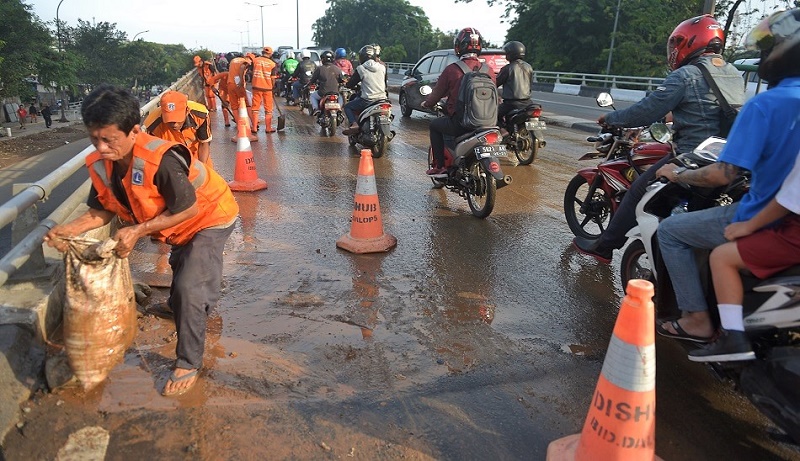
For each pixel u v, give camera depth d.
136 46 70.94
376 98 9.62
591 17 39.16
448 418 2.92
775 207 2.45
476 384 3.22
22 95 35.28
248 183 7.34
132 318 3.24
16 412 2.79
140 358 3.36
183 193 2.79
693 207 3.55
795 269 2.52
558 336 3.80
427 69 15.49
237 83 12.00
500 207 6.85
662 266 3.38
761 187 2.62
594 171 5.16
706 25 4.00
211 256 3.11
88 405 2.92
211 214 3.11
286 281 4.52
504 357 3.51
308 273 4.69
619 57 37.91
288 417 2.88
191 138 5.42
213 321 3.84
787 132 2.50
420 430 2.82
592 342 3.74
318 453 2.64
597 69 39.94
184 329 3.03
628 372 2.27
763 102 2.53
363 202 5.25
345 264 4.91
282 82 21.64
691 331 3.08
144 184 2.72
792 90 2.52
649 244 3.45
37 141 31.66
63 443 2.64
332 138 11.75
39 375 3.06
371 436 2.77
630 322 2.26
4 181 17.88
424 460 2.62
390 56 74.56
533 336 3.79
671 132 4.16
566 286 4.61
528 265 5.03
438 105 7.15
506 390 3.18
